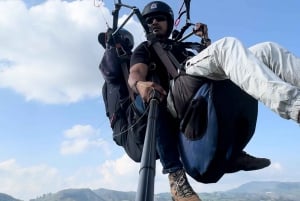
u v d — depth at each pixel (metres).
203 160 1.69
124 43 2.45
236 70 1.32
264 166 1.85
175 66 1.81
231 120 1.62
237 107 1.62
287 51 1.36
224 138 1.63
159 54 1.86
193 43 2.22
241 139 1.70
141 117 1.82
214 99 1.59
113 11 2.39
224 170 1.82
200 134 1.66
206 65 1.54
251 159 1.83
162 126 1.79
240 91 1.61
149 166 1.05
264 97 1.21
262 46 1.38
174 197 1.76
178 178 1.74
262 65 1.27
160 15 2.15
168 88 1.87
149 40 1.92
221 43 1.44
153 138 1.19
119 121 2.20
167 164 1.77
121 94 2.20
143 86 1.67
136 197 0.93
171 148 1.79
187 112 1.67
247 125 1.68
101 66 2.31
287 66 1.31
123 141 2.18
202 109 1.63
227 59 1.38
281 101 1.15
